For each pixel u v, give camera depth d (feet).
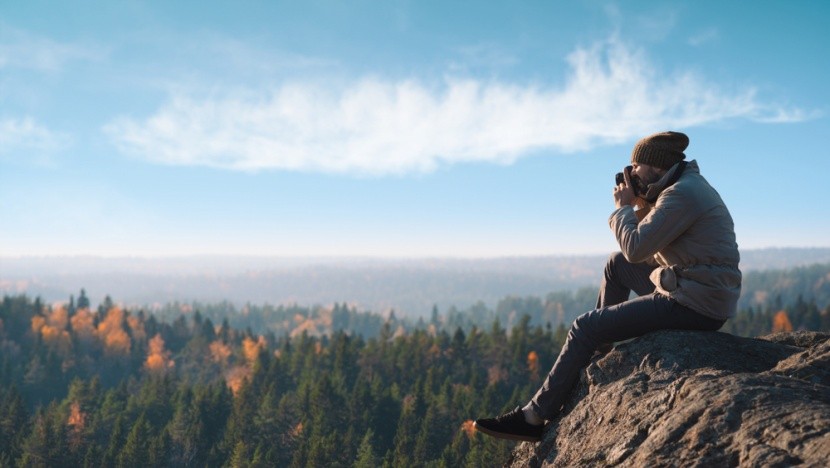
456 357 509.76
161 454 313.53
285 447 333.21
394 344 554.05
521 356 490.08
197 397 376.89
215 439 359.87
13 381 561.43
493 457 244.63
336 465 285.43
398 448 304.09
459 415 336.90
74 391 410.52
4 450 340.59
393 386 404.57
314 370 480.64
